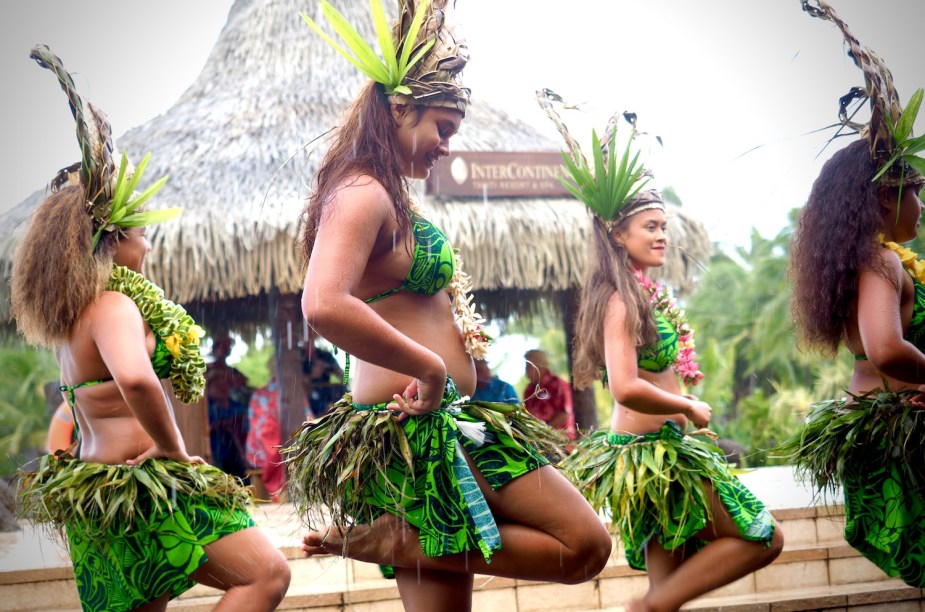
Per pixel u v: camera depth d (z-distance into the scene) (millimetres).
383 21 2363
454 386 2436
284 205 7012
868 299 3170
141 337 2705
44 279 2721
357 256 2203
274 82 8312
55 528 2812
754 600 4082
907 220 3406
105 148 2857
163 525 2641
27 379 16375
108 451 2723
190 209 7020
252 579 2695
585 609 4125
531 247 7387
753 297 18359
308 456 2484
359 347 2166
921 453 3201
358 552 2463
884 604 4184
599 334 3381
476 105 8492
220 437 7219
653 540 3387
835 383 15594
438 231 2439
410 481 2350
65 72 2801
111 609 2662
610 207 3480
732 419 16438
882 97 3312
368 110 2379
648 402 3234
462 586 2508
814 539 4746
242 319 9516
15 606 4012
